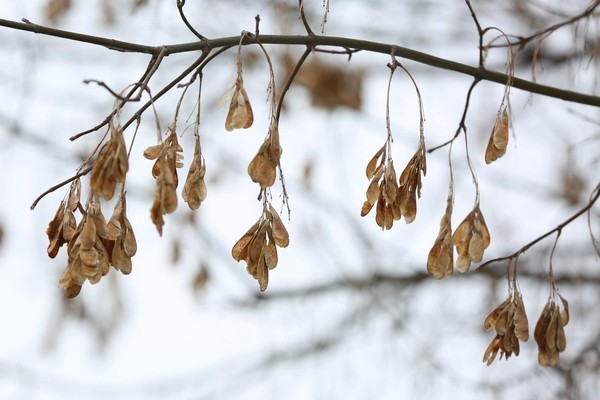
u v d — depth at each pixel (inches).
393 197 64.9
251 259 64.2
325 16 67.8
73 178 64.1
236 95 63.8
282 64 104.1
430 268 66.4
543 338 68.3
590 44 81.7
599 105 71.4
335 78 105.0
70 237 63.9
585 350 88.8
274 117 63.6
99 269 63.1
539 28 100.6
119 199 63.5
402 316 110.3
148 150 63.7
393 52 68.6
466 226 66.8
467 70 69.8
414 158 65.4
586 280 96.8
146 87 63.9
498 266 103.0
